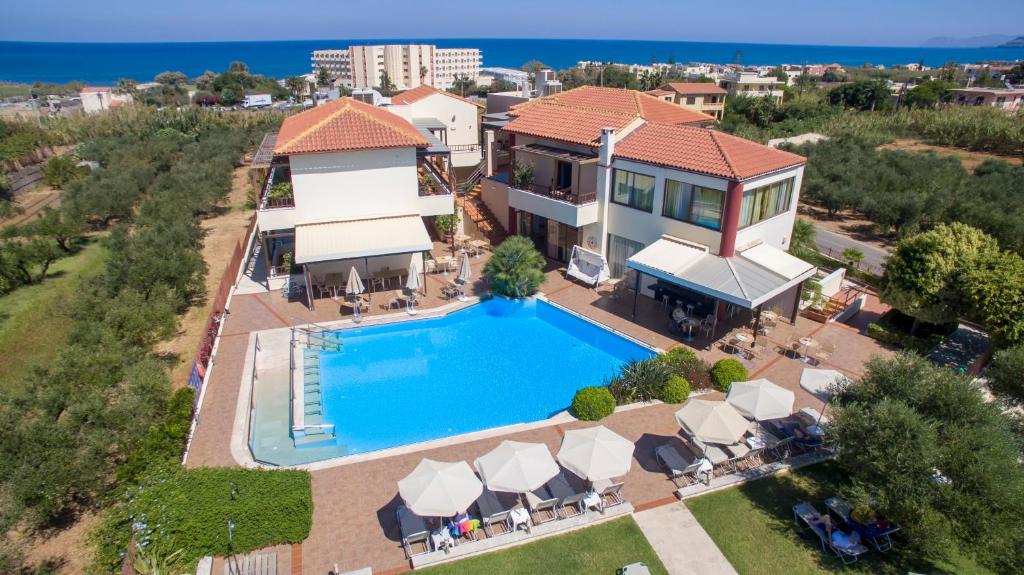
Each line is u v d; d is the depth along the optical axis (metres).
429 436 23.80
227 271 35.91
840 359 28.89
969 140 88.25
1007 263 27.48
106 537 16.78
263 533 17.14
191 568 16.42
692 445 21.75
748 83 177.00
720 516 18.89
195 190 54.06
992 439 16.70
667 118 41.25
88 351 23.98
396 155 35.59
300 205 35.03
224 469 18.91
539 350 30.88
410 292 36.16
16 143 79.19
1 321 33.94
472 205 47.41
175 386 26.28
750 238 32.19
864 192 53.50
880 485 16.80
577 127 38.41
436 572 16.66
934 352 29.03
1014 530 15.17
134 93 197.25
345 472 20.72
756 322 29.09
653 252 31.83
